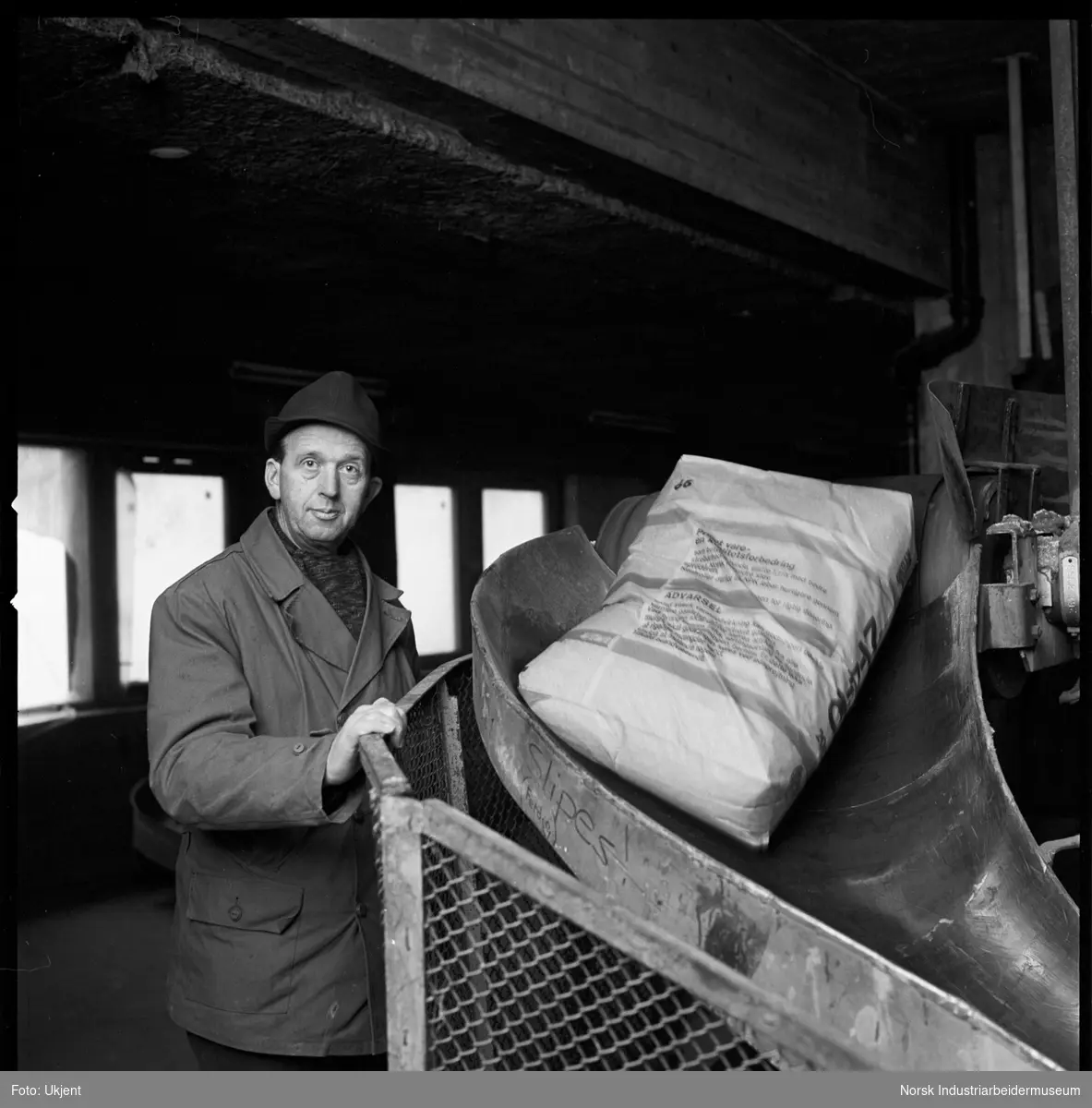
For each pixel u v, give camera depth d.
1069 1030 1.22
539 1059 1.00
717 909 1.07
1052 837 2.46
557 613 1.65
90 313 4.39
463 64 3.29
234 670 1.57
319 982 1.54
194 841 1.59
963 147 6.48
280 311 5.17
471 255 4.72
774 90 4.95
